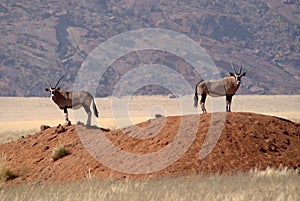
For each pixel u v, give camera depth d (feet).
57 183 269.44
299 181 231.50
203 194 207.21
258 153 285.64
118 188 227.61
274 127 314.55
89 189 225.35
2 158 329.31
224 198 197.98
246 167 273.13
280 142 299.79
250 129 304.50
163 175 265.95
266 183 226.99
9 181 297.12
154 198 202.80
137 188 225.76
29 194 230.48
